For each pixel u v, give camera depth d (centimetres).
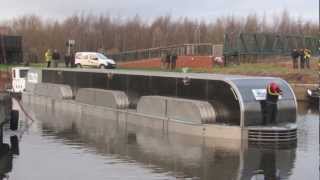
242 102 1877
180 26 10488
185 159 1529
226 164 1463
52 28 9531
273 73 4166
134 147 1728
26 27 9431
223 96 1961
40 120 2492
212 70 4519
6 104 1841
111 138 1923
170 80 2219
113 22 10256
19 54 7088
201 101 2022
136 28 10225
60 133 2058
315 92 3491
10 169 1383
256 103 1902
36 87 3403
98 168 1396
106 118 2525
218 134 1892
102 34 9869
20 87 3809
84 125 2295
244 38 5056
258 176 1320
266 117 1917
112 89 2630
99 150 1670
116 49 9400
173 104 2073
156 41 9894
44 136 1978
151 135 1981
